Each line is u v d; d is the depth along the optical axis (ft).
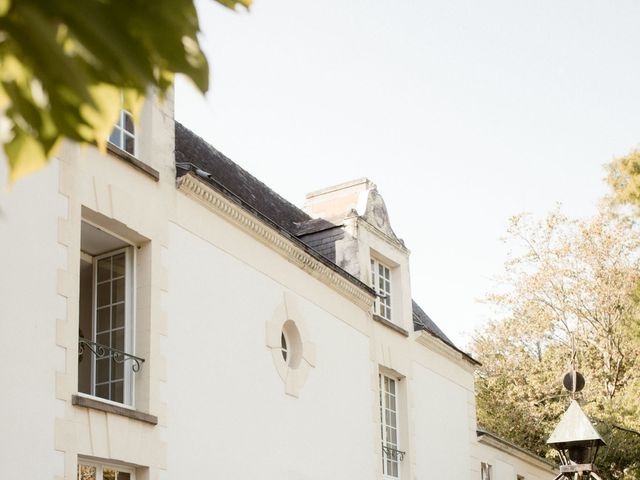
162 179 39.29
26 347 30.73
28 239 31.55
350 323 53.72
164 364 37.52
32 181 32.14
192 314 39.86
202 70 6.95
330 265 51.11
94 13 6.29
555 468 87.25
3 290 30.25
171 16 6.64
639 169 68.59
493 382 112.98
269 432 43.78
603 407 96.43
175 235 39.65
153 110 39.58
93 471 33.94
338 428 50.08
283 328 48.16
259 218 44.86
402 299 61.46
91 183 35.17
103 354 37.45
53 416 31.35
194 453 38.42
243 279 43.91
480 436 70.85
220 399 40.68
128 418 34.94
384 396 58.18
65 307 32.55
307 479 46.11
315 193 62.75
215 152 56.95
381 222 60.64
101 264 38.70
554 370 107.14
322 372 49.44
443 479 62.34
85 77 6.33
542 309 108.37
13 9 6.10
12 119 6.50
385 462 56.65
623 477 84.48
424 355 63.36
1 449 29.17
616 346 103.14
